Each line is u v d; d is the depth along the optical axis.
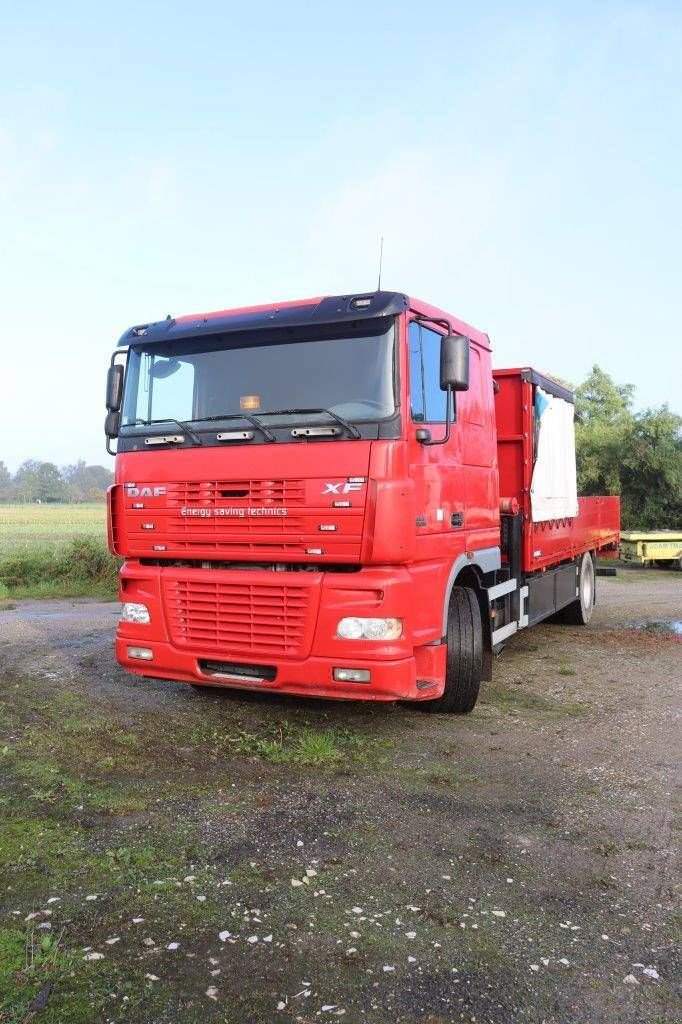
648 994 3.03
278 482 5.58
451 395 6.25
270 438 5.63
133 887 3.78
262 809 4.74
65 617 12.69
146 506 6.17
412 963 3.21
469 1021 2.87
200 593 5.96
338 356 5.63
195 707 7.00
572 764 5.61
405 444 5.42
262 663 5.69
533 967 3.19
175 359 6.21
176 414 6.13
